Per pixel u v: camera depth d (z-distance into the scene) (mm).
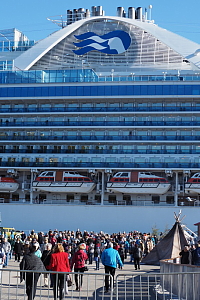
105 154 71875
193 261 25938
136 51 78312
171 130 71938
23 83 73312
